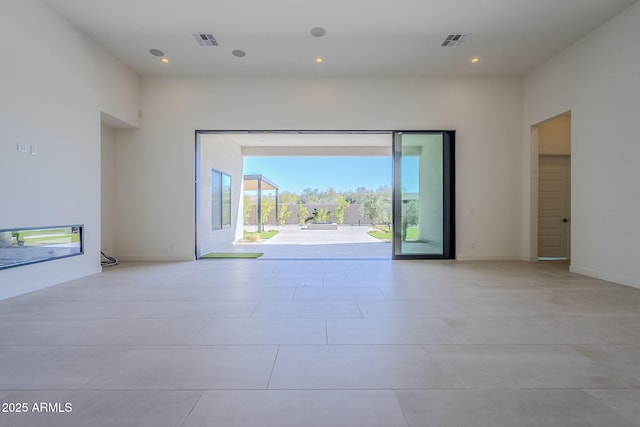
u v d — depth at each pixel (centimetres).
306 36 520
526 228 670
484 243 679
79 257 499
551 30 501
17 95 397
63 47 468
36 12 423
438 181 682
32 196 419
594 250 503
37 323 295
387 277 500
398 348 242
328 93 669
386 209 1991
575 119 539
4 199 383
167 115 666
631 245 444
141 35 516
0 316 314
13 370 209
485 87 675
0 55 377
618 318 308
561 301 367
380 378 199
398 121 671
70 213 481
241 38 525
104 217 638
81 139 503
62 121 466
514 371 208
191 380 196
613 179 470
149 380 196
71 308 340
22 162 405
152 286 441
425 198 680
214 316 314
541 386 190
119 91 596
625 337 262
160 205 667
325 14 462
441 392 184
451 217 677
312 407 170
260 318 308
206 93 667
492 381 196
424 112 672
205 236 771
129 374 203
